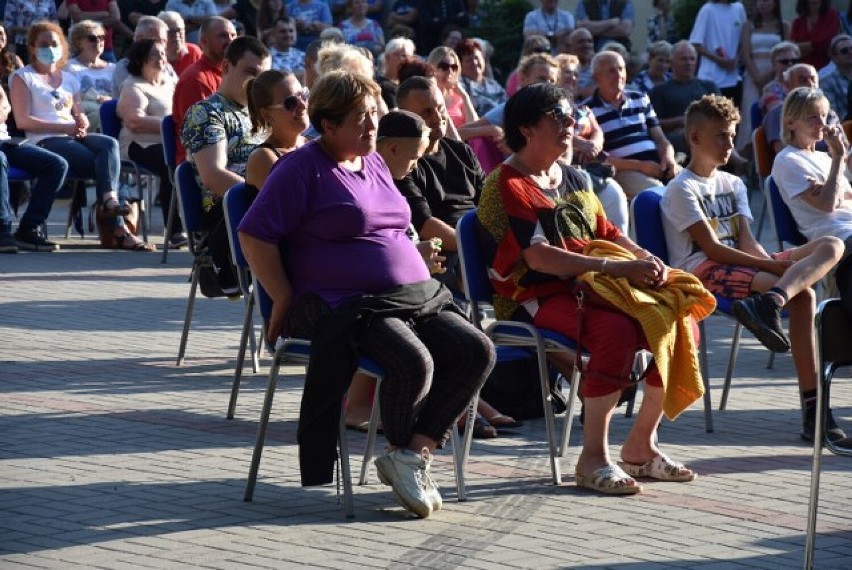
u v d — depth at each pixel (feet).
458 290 28.30
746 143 62.08
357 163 22.71
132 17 71.87
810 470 24.75
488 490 22.85
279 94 27.04
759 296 26.45
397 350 20.89
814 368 27.07
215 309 39.04
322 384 20.77
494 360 21.71
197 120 32.48
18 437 25.08
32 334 34.45
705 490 23.21
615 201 38.96
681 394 22.94
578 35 59.06
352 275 21.79
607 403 22.82
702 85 57.62
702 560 19.35
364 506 21.71
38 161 47.47
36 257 46.52
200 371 31.37
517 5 86.43
